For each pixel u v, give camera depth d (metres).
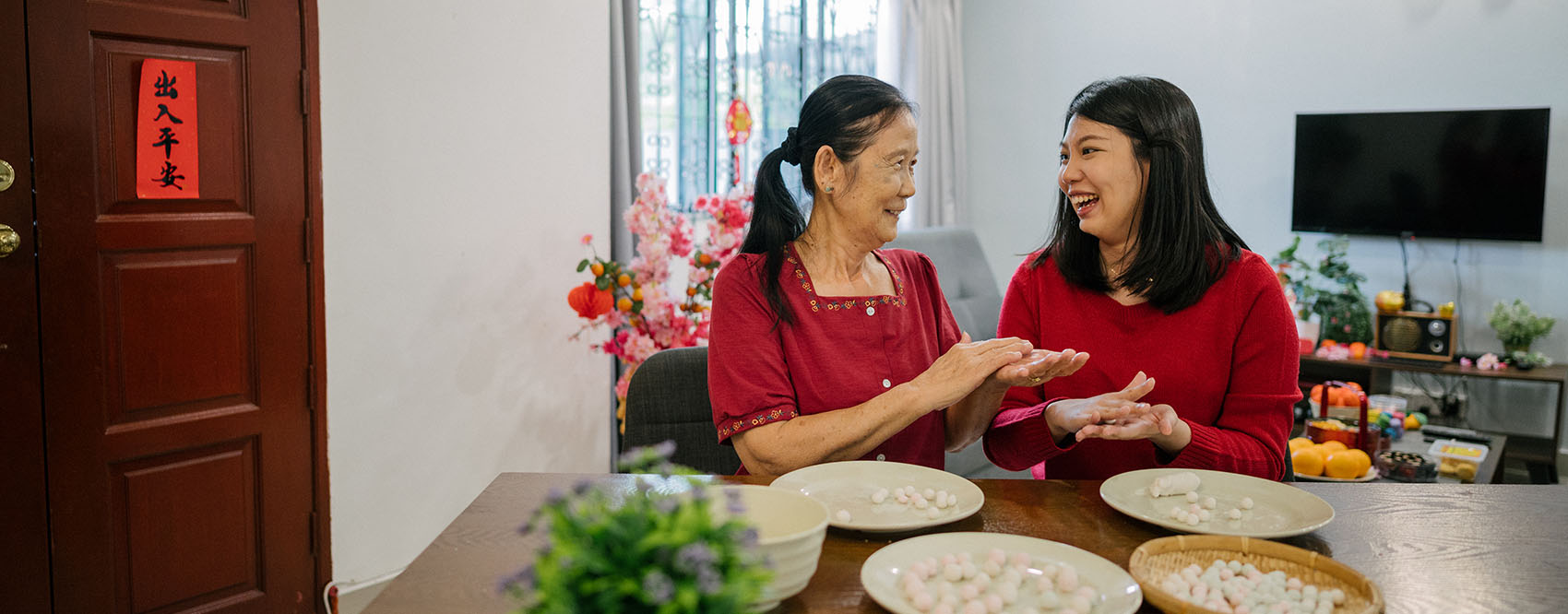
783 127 4.32
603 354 3.25
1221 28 4.82
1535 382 4.28
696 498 0.67
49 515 2.05
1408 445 3.34
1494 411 4.41
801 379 1.44
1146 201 1.50
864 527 1.09
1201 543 1.04
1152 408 1.37
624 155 3.36
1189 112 1.51
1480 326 4.42
